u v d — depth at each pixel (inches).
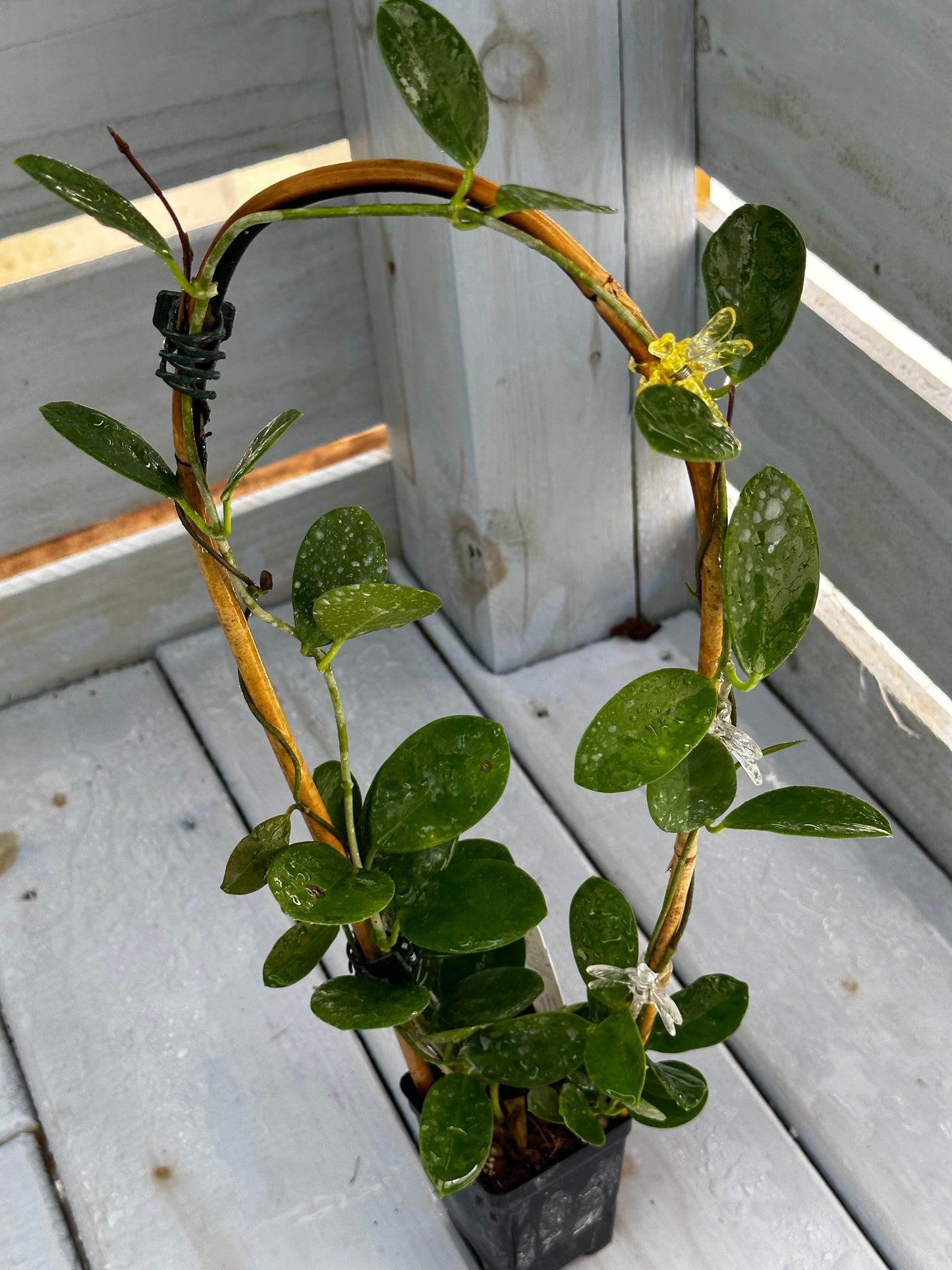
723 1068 33.4
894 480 33.0
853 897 36.3
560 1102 25.5
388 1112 33.3
